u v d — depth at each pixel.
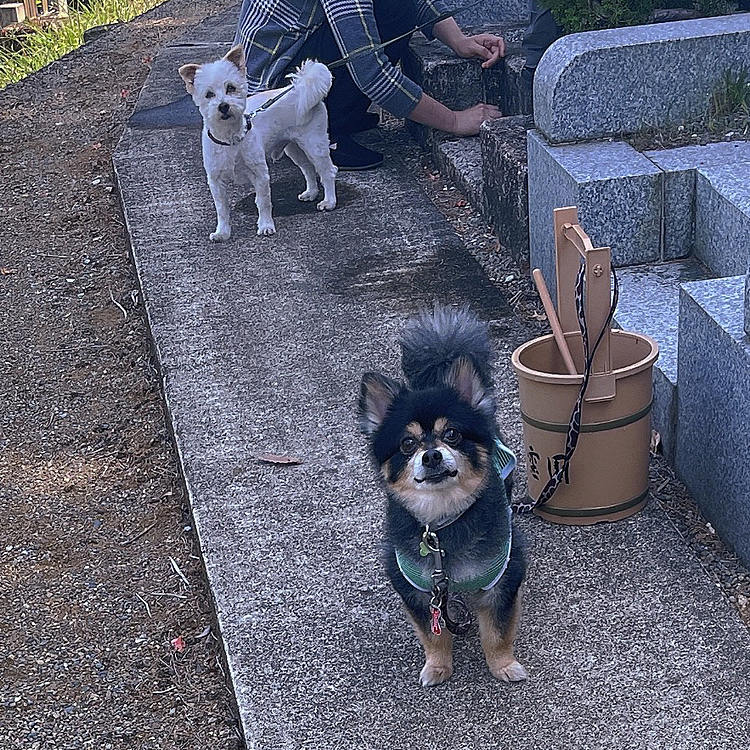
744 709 1.49
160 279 2.85
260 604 1.75
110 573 1.99
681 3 3.01
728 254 2.27
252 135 2.92
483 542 1.49
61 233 3.46
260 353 2.47
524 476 1.99
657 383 2.01
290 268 2.84
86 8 7.20
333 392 2.29
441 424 1.48
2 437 2.45
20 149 4.25
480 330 1.75
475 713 1.53
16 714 1.71
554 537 1.82
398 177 3.37
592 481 1.80
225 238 3.03
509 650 1.56
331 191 3.15
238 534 1.90
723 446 1.77
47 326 2.92
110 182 3.81
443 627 1.55
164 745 1.63
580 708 1.51
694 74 2.50
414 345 1.73
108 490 2.23
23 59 6.17
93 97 4.84
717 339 1.75
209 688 1.72
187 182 3.46
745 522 1.73
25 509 2.19
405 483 1.49
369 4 3.17
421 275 2.75
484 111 3.39
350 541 1.86
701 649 1.58
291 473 2.05
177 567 1.98
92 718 1.69
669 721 1.48
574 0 2.90
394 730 1.51
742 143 2.44
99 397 2.57
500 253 2.87
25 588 1.97
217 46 5.20
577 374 1.80
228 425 2.22
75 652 1.82
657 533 1.81
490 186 2.92
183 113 4.16
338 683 1.59
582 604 1.68
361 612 1.71
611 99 2.48
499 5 3.96
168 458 2.31
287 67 3.34
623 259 2.41
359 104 3.50
